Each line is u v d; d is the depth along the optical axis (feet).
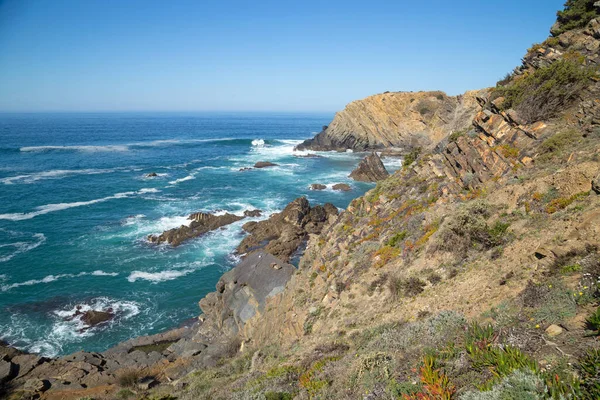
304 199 136.98
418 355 24.41
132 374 59.82
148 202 162.91
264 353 50.39
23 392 55.72
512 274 29.91
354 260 53.47
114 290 93.04
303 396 27.58
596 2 61.72
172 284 96.84
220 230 132.67
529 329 21.22
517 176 43.88
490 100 64.49
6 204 153.58
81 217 141.38
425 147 86.63
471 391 17.38
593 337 18.43
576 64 54.44
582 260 25.34
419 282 38.22
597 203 30.48
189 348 67.46
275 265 75.56
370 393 22.81
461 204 46.75
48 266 103.19
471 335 23.13
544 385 15.62
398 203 63.31
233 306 73.10
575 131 44.57
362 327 38.06
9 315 81.87
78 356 66.44
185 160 274.36
